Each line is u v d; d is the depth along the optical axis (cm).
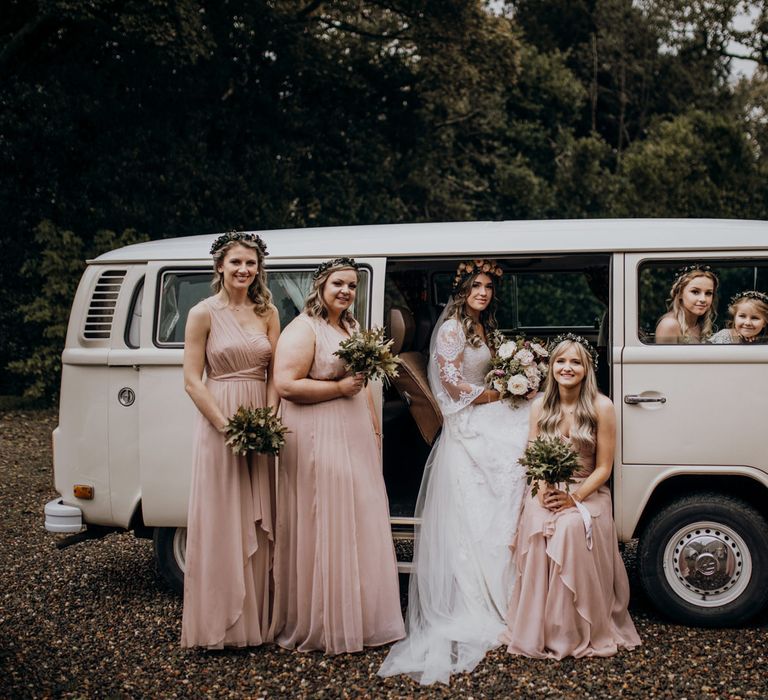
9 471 901
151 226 1521
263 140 1752
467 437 466
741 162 2027
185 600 417
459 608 443
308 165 1842
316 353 423
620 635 420
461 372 480
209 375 430
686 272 449
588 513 416
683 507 439
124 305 490
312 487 419
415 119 1981
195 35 1459
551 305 627
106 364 488
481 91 2111
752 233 448
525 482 452
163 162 1527
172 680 391
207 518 415
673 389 438
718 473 435
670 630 439
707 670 389
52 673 399
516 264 536
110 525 493
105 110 1486
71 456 496
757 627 442
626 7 2888
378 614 421
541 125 2475
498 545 446
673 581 442
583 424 434
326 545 415
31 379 1416
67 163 1477
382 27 2005
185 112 1614
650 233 454
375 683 384
